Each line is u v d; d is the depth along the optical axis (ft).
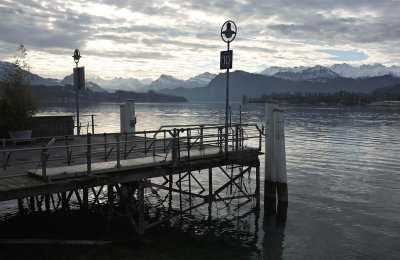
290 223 51.90
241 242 44.70
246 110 563.89
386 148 131.23
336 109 583.58
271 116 55.93
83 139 62.59
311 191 69.97
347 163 100.58
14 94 58.85
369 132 194.29
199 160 46.91
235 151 50.88
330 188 72.43
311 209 58.65
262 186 72.23
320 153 119.03
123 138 64.69
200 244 43.39
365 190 71.10
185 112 480.23
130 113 68.13
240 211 56.75
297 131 200.34
